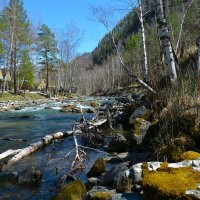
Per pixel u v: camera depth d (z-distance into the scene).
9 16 39.97
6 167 8.48
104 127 14.20
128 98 22.56
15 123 17.62
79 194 5.57
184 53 16.75
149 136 8.72
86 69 121.44
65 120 18.80
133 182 5.40
